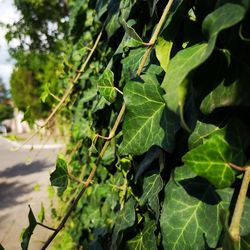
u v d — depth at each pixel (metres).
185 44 0.29
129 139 0.32
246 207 0.24
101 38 0.73
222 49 0.22
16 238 1.50
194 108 0.27
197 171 0.21
